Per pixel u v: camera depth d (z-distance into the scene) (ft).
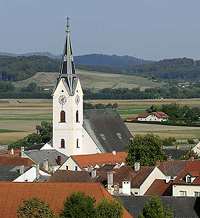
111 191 553.23
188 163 620.08
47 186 451.94
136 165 631.56
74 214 405.59
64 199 443.32
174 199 483.92
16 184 456.45
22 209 415.03
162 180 619.67
